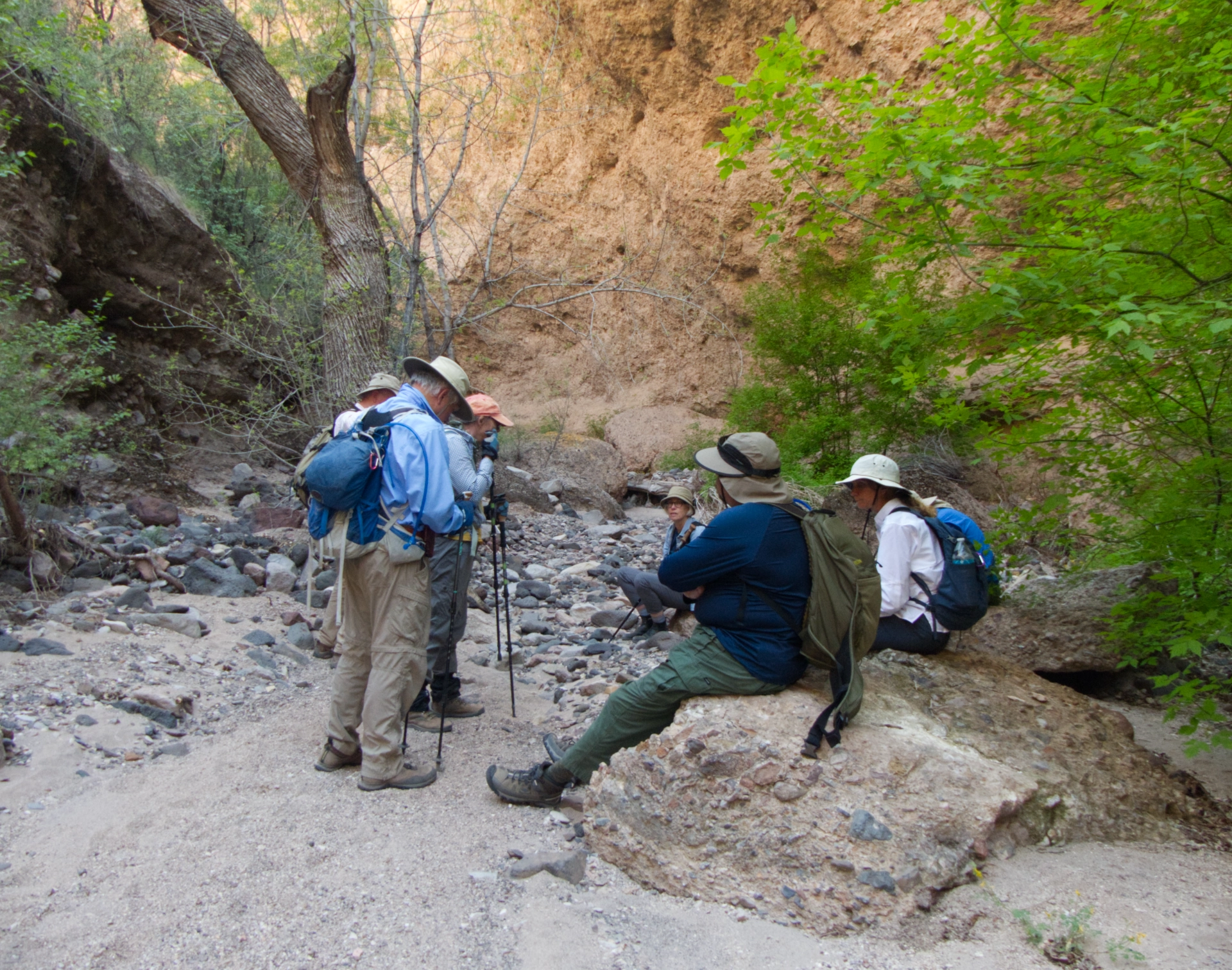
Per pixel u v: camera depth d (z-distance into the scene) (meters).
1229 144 3.12
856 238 10.16
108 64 9.41
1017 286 3.53
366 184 8.95
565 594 7.26
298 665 4.93
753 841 2.88
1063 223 3.39
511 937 2.62
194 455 8.95
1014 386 3.86
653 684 3.25
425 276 11.70
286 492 8.66
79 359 7.13
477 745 4.11
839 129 3.80
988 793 3.00
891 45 13.15
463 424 4.13
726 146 3.97
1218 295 3.22
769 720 3.09
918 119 3.57
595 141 18.08
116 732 3.76
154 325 8.71
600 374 18.55
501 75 10.40
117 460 7.74
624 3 16.12
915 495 4.11
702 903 2.82
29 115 7.37
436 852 3.07
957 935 2.63
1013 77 3.54
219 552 6.34
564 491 11.62
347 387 8.51
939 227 3.73
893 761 3.04
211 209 10.55
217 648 4.86
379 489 3.49
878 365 9.27
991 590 4.42
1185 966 2.45
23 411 5.34
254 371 9.95
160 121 10.76
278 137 8.60
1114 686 5.20
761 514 3.17
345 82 8.48
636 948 2.59
